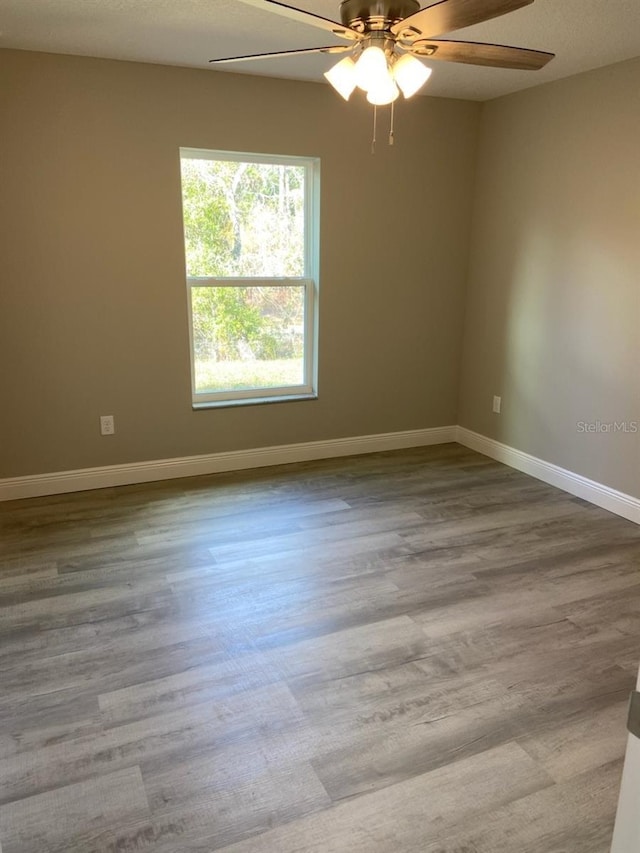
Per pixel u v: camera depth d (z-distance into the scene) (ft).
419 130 13.25
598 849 5.08
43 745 6.05
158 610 8.29
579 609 8.46
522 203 12.84
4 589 8.73
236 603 8.47
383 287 13.93
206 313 12.87
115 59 10.66
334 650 7.53
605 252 11.12
